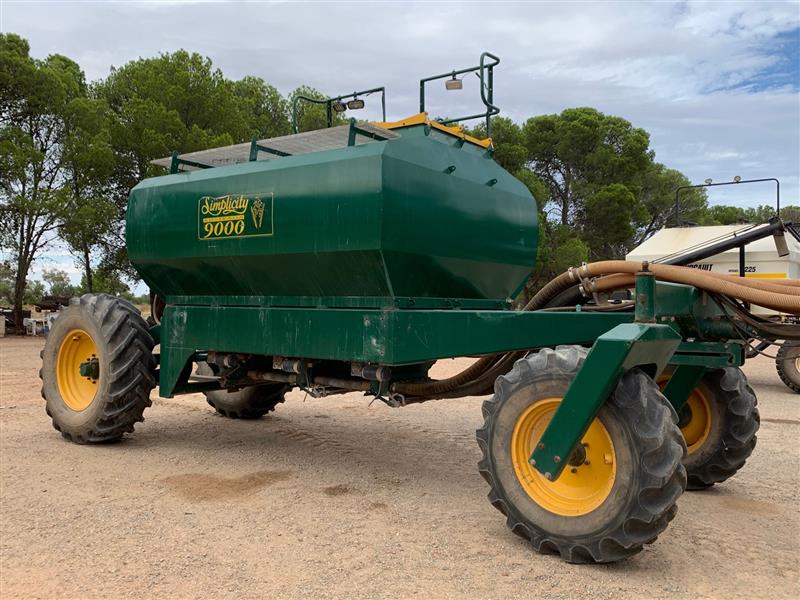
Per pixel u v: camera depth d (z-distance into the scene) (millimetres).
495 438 3939
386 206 4543
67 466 5559
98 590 3258
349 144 4867
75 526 4125
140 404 6312
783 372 10820
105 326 6219
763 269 11219
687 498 5016
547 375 3738
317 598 3184
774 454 6398
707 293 4441
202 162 6230
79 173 22844
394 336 4660
